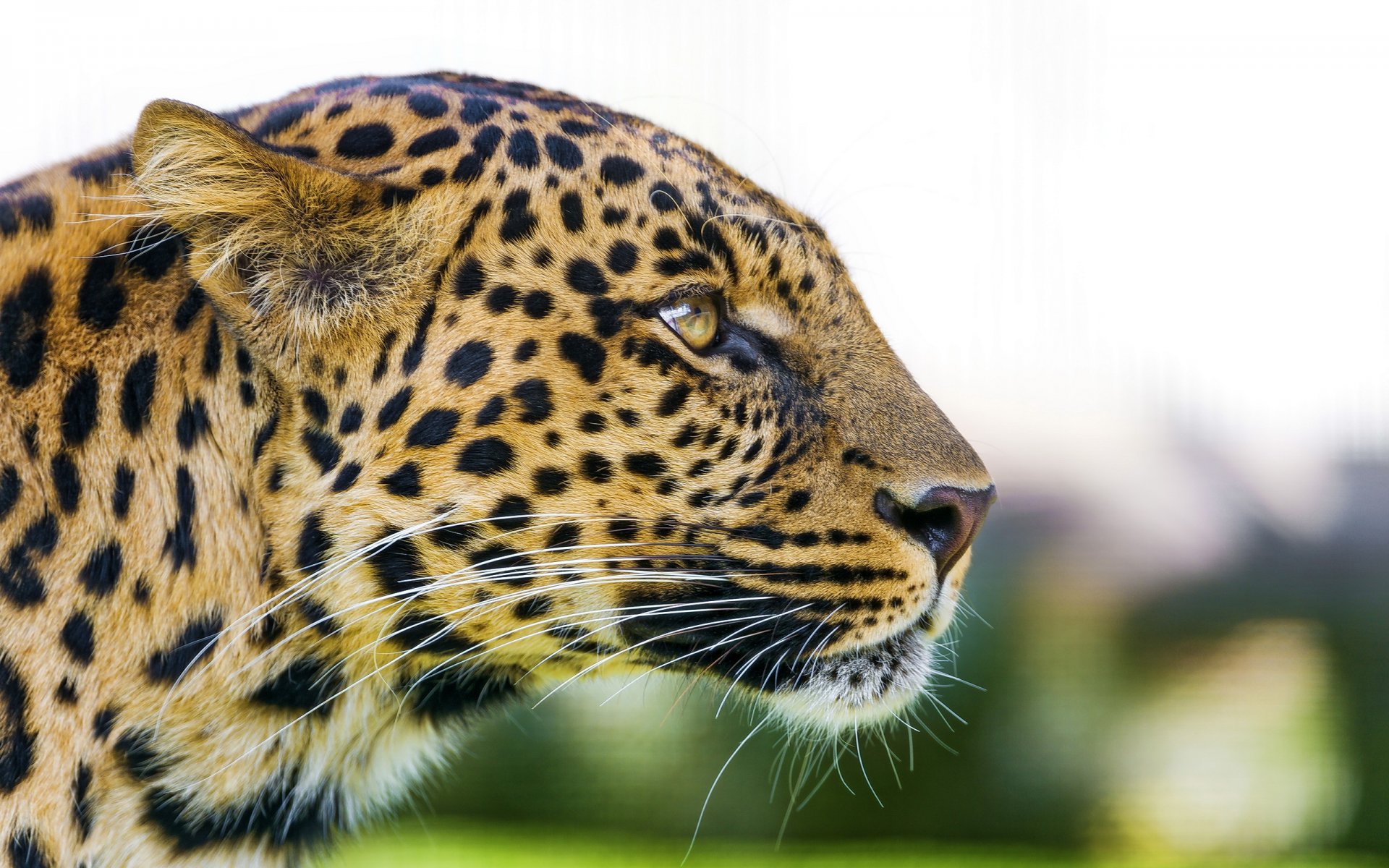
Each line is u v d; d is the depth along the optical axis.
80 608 3.80
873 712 3.86
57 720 3.79
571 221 3.82
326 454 3.81
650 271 3.83
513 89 3.89
